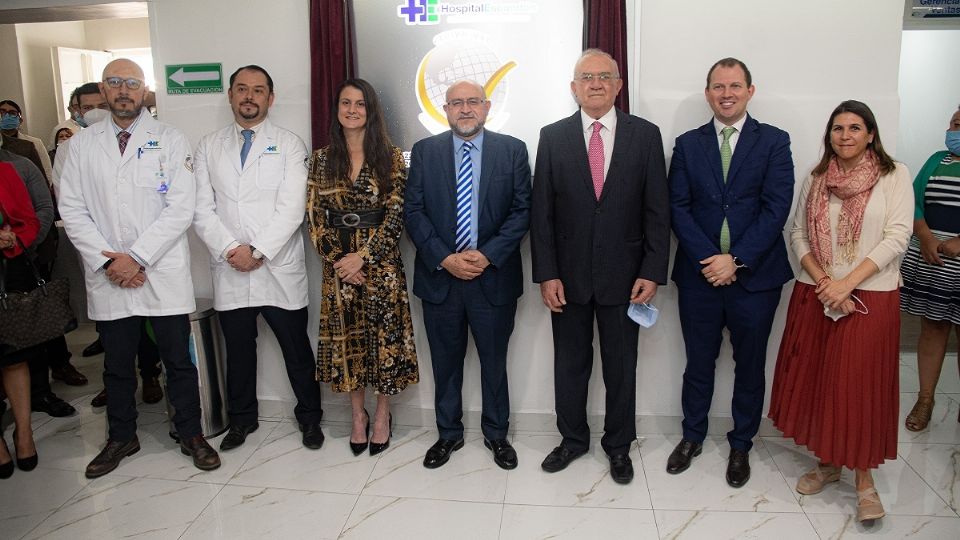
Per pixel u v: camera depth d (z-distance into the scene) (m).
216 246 2.88
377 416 3.01
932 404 3.17
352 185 2.80
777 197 2.56
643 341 3.07
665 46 2.88
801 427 2.63
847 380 2.41
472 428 3.24
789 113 2.87
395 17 2.98
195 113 3.20
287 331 3.01
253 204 2.92
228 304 2.97
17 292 2.76
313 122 3.04
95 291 2.77
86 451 3.11
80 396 3.82
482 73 2.98
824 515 2.47
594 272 2.63
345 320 2.84
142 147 2.77
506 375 2.90
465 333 2.90
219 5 3.10
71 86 6.89
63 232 4.85
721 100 2.56
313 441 3.07
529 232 3.02
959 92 5.11
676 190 2.71
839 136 2.40
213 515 2.54
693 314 2.75
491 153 2.73
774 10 2.81
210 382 3.18
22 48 6.45
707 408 2.85
